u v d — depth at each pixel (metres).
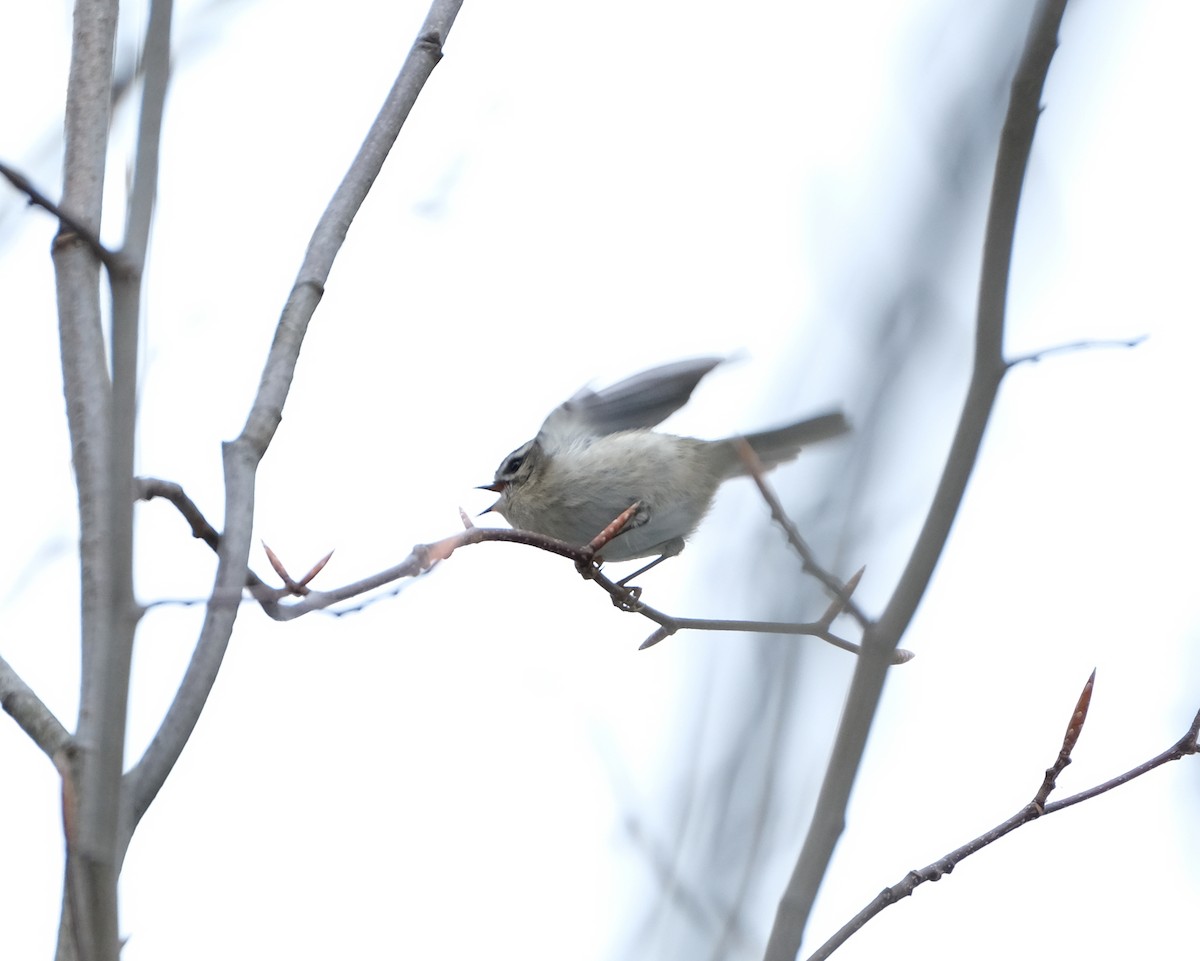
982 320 4.49
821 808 4.18
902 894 5.97
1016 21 4.26
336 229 7.34
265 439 6.55
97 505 5.52
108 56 6.77
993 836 6.14
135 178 5.26
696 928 4.01
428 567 6.16
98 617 5.13
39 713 5.21
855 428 4.08
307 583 6.39
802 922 4.04
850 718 4.24
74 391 5.91
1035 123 4.39
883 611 4.33
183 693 5.49
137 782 5.18
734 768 4.17
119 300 5.02
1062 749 6.32
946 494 4.41
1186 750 6.41
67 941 4.75
